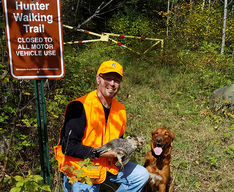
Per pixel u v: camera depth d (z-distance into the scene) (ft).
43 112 6.97
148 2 54.70
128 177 8.04
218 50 36.52
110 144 7.09
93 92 7.86
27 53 6.57
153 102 19.31
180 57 27.96
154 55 29.37
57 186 8.76
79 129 7.13
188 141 14.29
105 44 34.14
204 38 36.99
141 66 26.78
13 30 6.40
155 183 10.06
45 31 6.56
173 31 38.81
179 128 15.70
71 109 7.27
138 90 21.18
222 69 26.50
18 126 10.50
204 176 11.68
